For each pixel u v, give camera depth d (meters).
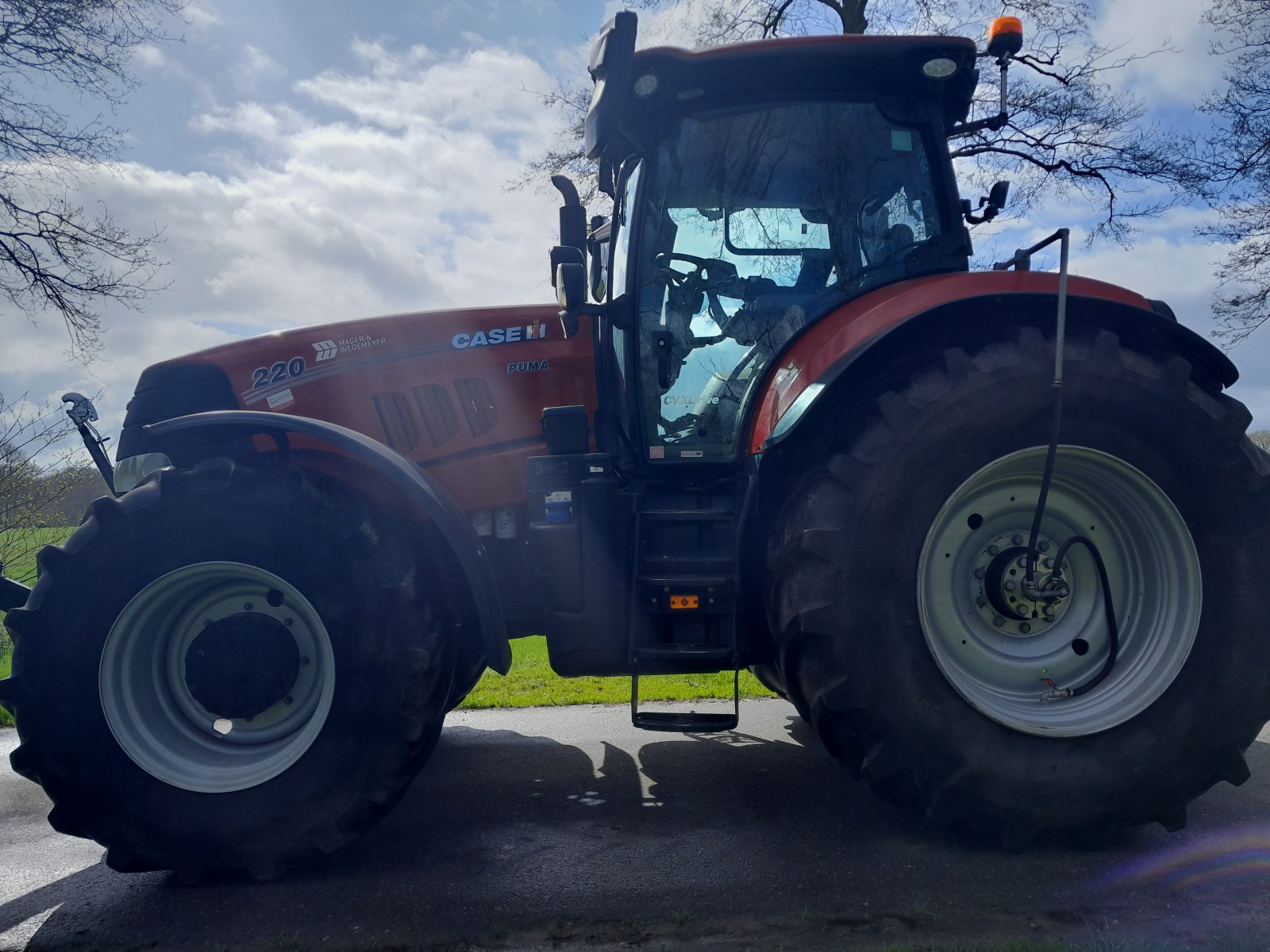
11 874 2.85
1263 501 2.68
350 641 2.68
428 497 2.75
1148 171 11.18
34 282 10.61
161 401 3.33
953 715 2.57
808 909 2.34
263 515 2.71
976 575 2.75
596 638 2.91
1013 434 2.62
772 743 4.03
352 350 3.43
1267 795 3.09
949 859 2.62
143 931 2.39
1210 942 2.06
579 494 2.94
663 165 3.31
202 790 2.68
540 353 3.50
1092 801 2.56
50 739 2.62
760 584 2.92
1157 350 2.77
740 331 3.30
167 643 2.85
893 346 2.76
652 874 2.60
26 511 9.25
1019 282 2.82
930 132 3.36
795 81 3.31
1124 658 2.73
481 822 3.11
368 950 2.24
